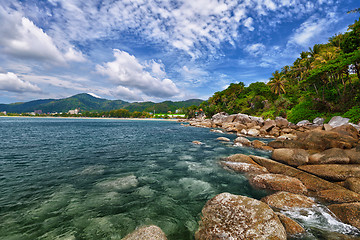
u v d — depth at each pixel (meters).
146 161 10.87
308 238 3.92
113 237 3.98
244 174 8.45
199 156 12.34
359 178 6.43
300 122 33.47
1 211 4.84
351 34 30.27
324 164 7.98
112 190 6.46
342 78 33.91
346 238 3.92
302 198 5.46
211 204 4.93
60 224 4.35
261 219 4.00
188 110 132.50
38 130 32.59
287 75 65.44
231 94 89.69
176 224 4.54
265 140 22.28
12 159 10.75
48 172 8.39
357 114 22.25
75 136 23.77
